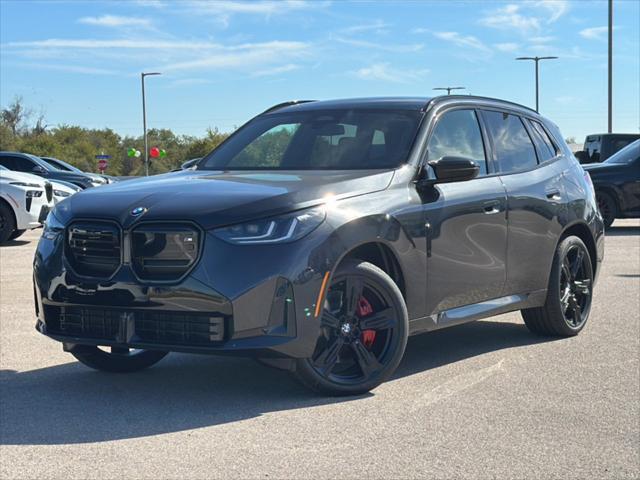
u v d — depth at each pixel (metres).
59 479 3.67
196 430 4.34
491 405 4.79
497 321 7.44
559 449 4.05
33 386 5.25
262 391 5.10
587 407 4.75
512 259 6.09
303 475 3.71
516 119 6.64
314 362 4.82
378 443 4.13
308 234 4.65
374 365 5.02
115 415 4.61
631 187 16.52
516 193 6.14
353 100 6.22
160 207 4.66
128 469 3.78
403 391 5.08
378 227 4.98
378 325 5.05
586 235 6.99
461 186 5.70
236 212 4.57
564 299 6.67
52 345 6.45
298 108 6.31
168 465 3.83
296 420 4.50
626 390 5.11
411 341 6.61
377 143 5.59
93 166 74.25
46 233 5.02
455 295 5.60
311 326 4.64
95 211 4.78
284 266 4.55
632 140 23.31
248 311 4.49
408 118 5.75
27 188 14.73
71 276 4.78
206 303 4.47
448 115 5.95
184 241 4.54
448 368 5.68
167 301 4.53
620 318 7.48
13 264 11.73
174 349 4.55
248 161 5.87
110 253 4.70
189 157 66.50
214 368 5.72
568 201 6.69
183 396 5.00
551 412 4.65
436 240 5.39
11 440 4.19
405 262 5.16
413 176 5.38
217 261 4.49
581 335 6.80
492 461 3.88
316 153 5.69
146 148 54.62
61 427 4.40
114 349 5.55
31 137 71.88
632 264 11.27
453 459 3.91
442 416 4.57
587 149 23.92
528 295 6.33
